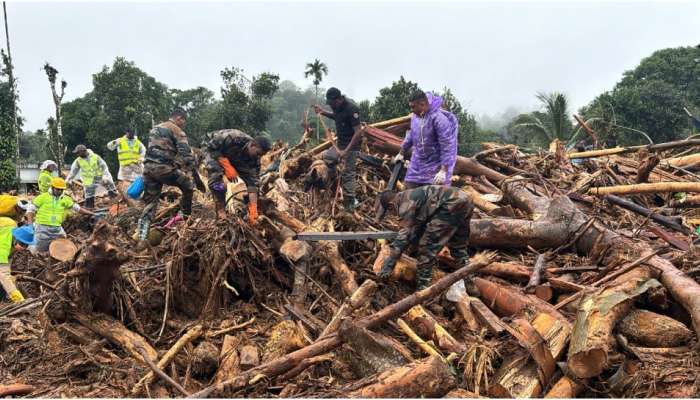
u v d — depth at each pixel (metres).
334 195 6.39
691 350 3.63
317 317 4.61
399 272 4.76
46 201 6.62
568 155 9.68
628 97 25.48
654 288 3.97
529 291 4.51
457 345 3.84
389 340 3.66
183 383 3.92
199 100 41.44
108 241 4.11
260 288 4.89
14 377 4.07
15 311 5.21
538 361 3.40
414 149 5.43
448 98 25.59
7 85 19.09
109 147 10.50
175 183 6.07
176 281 4.78
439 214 4.40
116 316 4.57
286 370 3.53
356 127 6.15
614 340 3.67
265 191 6.82
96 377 3.99
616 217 6.90
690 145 8.86
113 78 27.80
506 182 6.59
